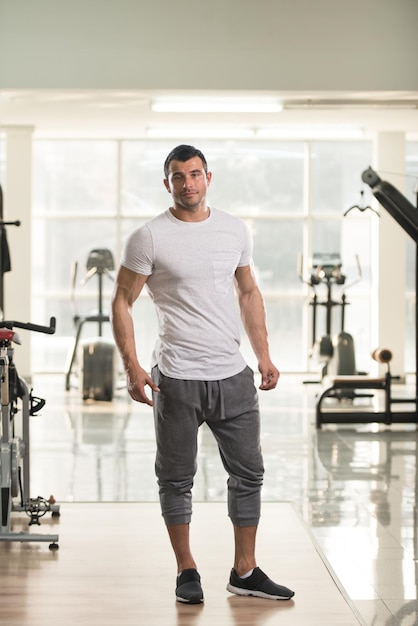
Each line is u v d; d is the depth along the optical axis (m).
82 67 8.95
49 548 4.51
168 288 3.74
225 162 13.82
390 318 12.94
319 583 4.03
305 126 11.95
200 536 4.75
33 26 8.93
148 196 13.83
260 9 8.95
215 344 3.73
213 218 3.79
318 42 8.97
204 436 8.39
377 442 8.06
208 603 3.76
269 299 13.82
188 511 3.83
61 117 11.20
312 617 3.60
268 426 8.89
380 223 12.89
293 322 13.83
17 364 12.51
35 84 8.96
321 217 13.80
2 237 7.07
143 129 12.34
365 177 7.38
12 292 12.47
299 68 8.98
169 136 13.23
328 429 8.76
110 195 13.81
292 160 13.80
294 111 10.62
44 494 5.86
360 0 8.94
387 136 12.58
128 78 8.96
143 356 13.90
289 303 13.84
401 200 7.32
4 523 4.61
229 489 3.87
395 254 12.91
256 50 8.98
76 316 11.79
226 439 3.80
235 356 3.78
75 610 3.66
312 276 11.69
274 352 13.87
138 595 3.85
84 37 8.94
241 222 3.84
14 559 4.34
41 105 10.17
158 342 3.84
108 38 8.94
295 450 7.64
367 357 13.80
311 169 13.79
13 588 3.93
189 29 8.95
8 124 12.02
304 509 5.56
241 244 3.81
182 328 3.73
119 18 8.92
